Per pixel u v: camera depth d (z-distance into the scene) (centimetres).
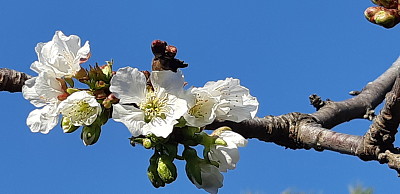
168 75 37
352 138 45
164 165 38
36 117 39
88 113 38
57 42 39
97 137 38
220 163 39
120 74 37
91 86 39
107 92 39
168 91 37
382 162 41
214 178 39
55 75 39
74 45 39
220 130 39
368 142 41
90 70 39
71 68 39
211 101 37
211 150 39
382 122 40
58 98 39
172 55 37
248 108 38
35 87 39
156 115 37
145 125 37
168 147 38
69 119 38
